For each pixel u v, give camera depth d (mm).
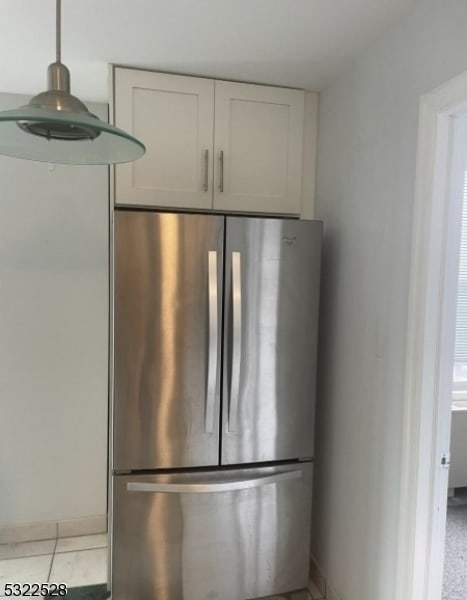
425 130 1481
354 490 1946
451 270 1514
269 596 2143
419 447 1531
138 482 1890
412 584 1562
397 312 1647
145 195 2061
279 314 1988
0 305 2436
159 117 2062
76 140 1116
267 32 1734
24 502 2547
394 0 1506
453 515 2930
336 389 2119
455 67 1357
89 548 2508
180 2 1530
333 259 2148
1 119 913
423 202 1498
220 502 1969
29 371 2496
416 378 1535
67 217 2482
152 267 1833
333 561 2129
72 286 2510
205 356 1903
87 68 2051
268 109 2195
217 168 2137
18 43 1830
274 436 2029
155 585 1945
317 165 2322
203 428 1935
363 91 1889
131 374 1858
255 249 1930
